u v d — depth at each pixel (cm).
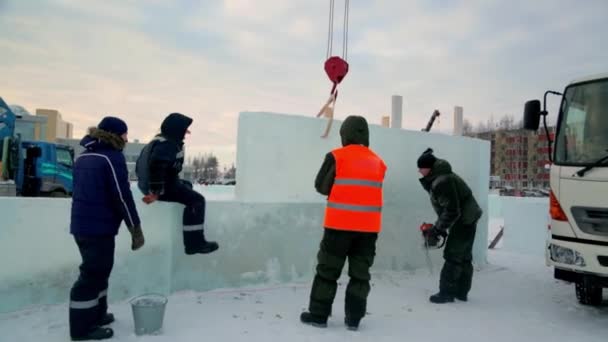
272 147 489
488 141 700
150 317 325
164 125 388
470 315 428
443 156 631
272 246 484
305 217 504
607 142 427
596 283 414
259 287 470
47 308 366
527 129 499
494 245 919
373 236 372
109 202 315
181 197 402
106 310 347
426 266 610
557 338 373
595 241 411
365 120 388
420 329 377
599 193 411
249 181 477
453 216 446
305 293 461
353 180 361
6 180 1153
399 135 586
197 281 441
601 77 448
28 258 362
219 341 323
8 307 353
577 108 457
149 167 377
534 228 809
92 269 308
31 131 1546
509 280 597
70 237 381
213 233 449
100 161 311
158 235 415
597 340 371
